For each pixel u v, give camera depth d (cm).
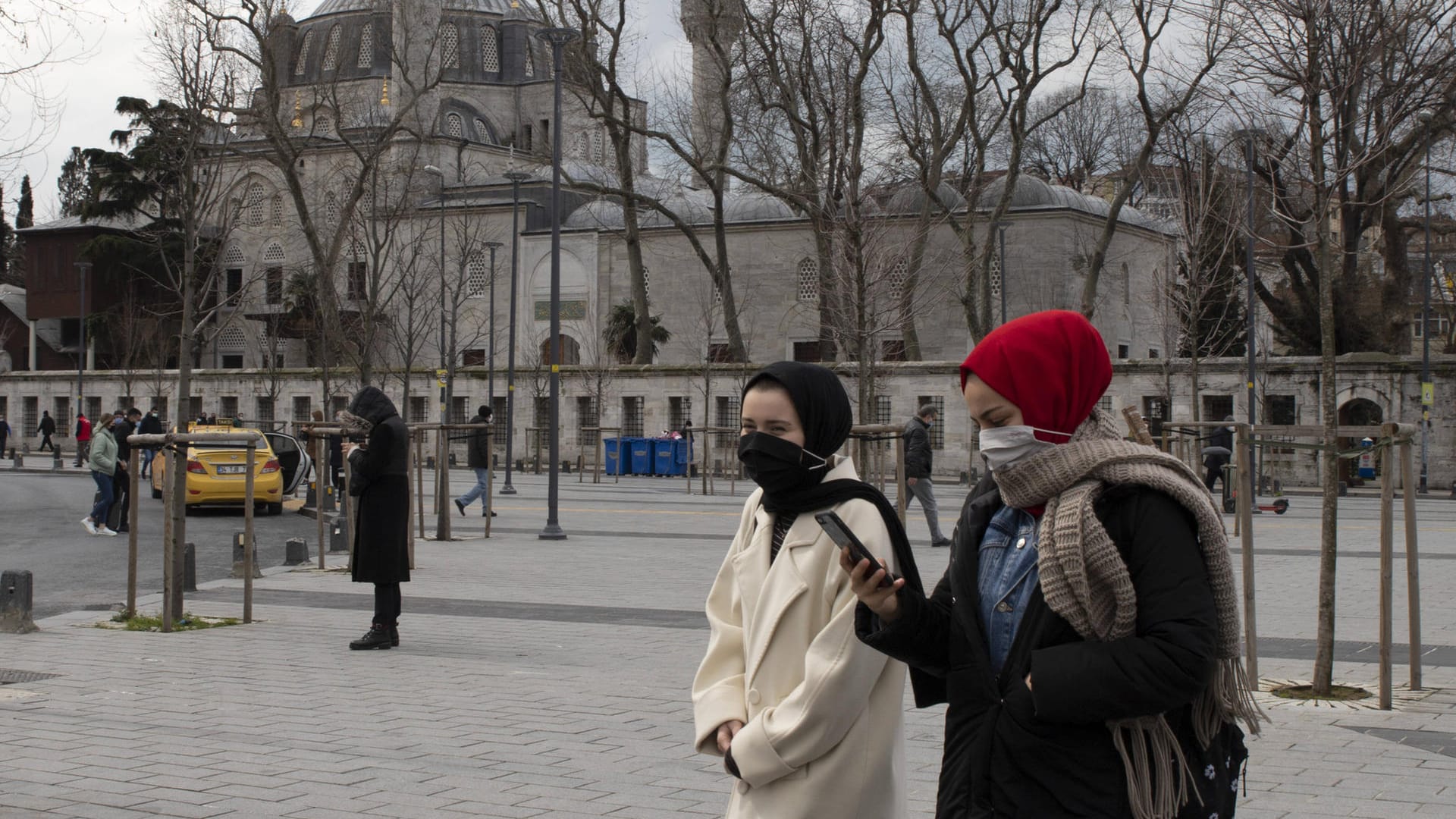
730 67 4788
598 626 1263
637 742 781
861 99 4144
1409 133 1231
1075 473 305
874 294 3431
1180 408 4569
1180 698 288
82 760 734
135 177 7375
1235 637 304
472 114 8331
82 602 1507
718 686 380
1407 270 4859
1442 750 763
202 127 1811
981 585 322
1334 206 997
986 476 342
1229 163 3491
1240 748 319
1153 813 293
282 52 7812
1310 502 3472
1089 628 297
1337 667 1030
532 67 8712
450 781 691
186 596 1509
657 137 5038
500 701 900
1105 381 320
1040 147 7725
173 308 6719
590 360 7062
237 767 719
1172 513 301
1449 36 1019
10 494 3566
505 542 2173
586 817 627
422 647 1136
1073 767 297
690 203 7062
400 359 6556
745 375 5369
